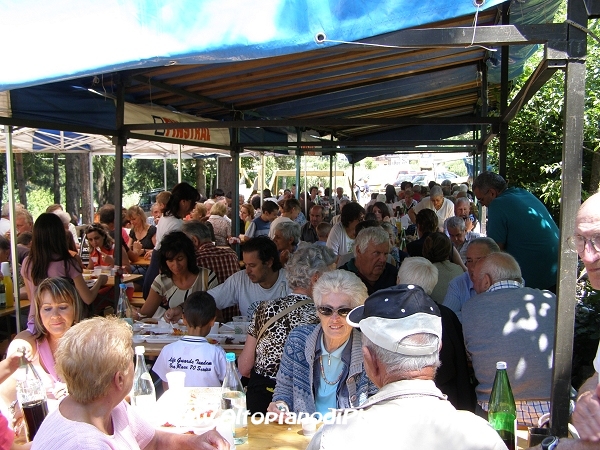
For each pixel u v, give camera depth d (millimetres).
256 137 9188
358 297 2725
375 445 1592
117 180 5496
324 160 44125
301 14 2455
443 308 3236
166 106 6734
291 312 3277
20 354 2805
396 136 12602
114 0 2535
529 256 4652
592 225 2045
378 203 9344
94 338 1927
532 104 9875
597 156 8406
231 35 2486
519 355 2844
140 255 8344
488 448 1570
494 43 2396
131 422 2354
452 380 3102
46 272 4770
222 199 12203
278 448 2482
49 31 2584
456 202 8125
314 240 9359
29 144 10109
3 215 9062
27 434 2570
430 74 7047
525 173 10141
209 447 2324
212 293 4621
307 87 6648
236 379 2721
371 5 2410
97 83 5129
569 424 2377
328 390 2857
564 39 2334
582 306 4934
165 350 3432
